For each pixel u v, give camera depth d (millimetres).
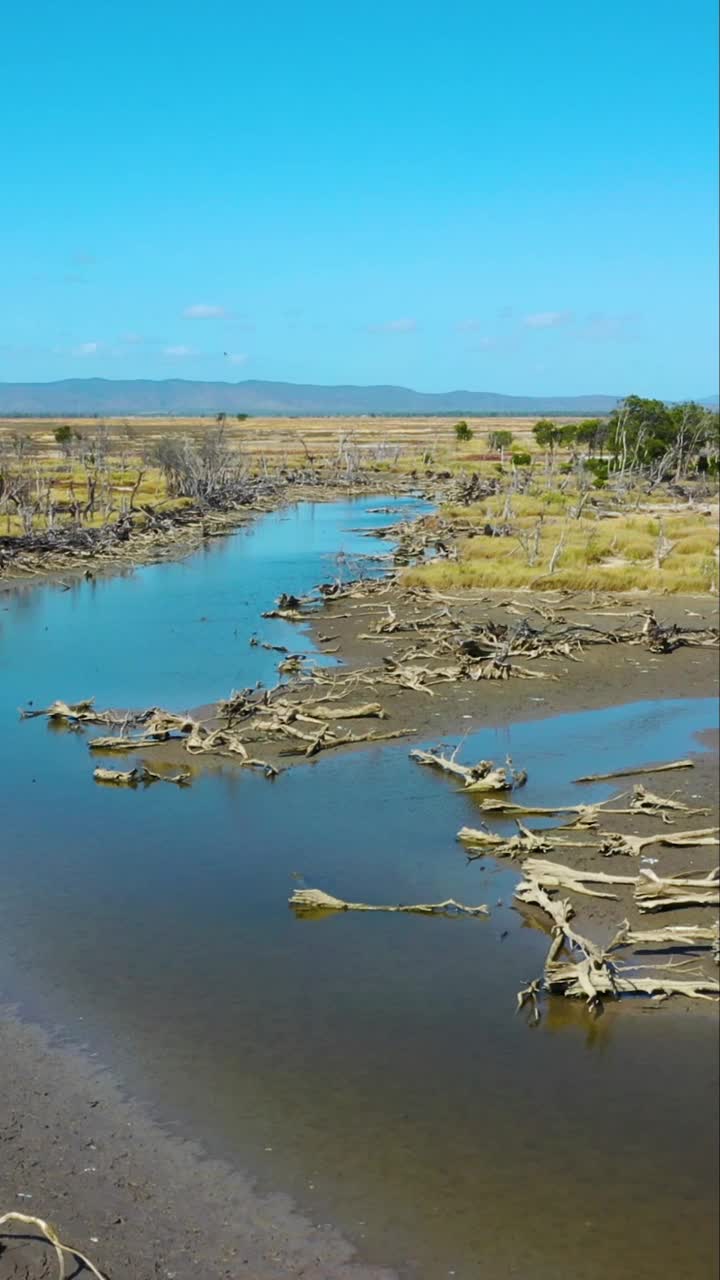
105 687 29047
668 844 18234
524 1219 9859
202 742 23422
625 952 14750
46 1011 12953
